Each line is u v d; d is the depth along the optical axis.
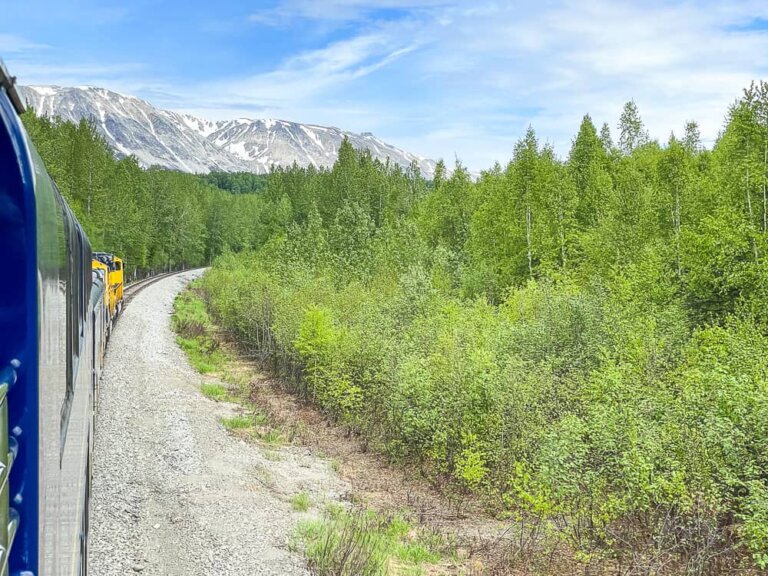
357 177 96.12
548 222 48.66
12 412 2.80
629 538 12.28
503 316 27.86
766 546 10.37
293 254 50.38
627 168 51.91
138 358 27.23
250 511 12.76
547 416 15.69
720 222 26.89
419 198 92.38
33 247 2.85
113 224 76.62
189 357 31.12
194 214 108.38
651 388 14.88
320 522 12.45
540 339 21.08
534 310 27.08
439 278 43.91
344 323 27.69
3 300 2.81
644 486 11.23
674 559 11.27
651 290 28.34
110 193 78.31
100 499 12.01
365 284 44.66
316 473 16.84
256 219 119.69
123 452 15.06
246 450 17.48
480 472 15.27
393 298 31.86
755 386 12.96
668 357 17.84
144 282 71.44
